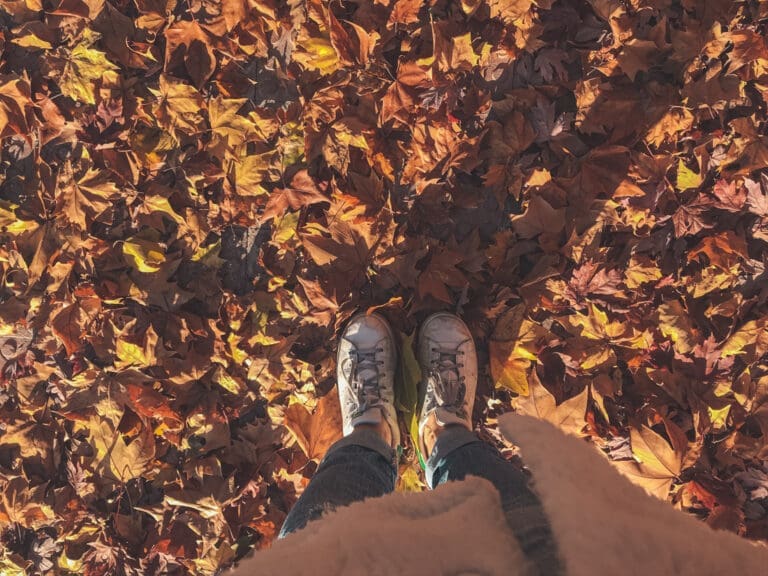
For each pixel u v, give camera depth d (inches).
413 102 57.7
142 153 58.9
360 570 22.1
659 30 56.6
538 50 58.6
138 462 60.2
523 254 60.1
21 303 60.7
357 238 59.1
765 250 58.7
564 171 59.0
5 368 61.6
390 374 60.5
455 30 57.6
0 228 60.0
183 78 59.1
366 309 61.0
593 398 59.3
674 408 58.9
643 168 57.3
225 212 60.0
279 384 60.7
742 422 58.4
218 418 60.3
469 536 25.2
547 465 23.4
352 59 57.4
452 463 50.3
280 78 60.1
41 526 61.9
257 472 60.5
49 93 59.2
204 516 60.3
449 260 59.4
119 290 60.1
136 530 60.8
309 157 58.7
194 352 60.0
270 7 57.6
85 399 60.6
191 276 61.0
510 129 58.5
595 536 19.5
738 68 56.7
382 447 54.9
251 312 60.6
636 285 58.4
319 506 42.6
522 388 59.2
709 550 19.9
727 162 57.7
